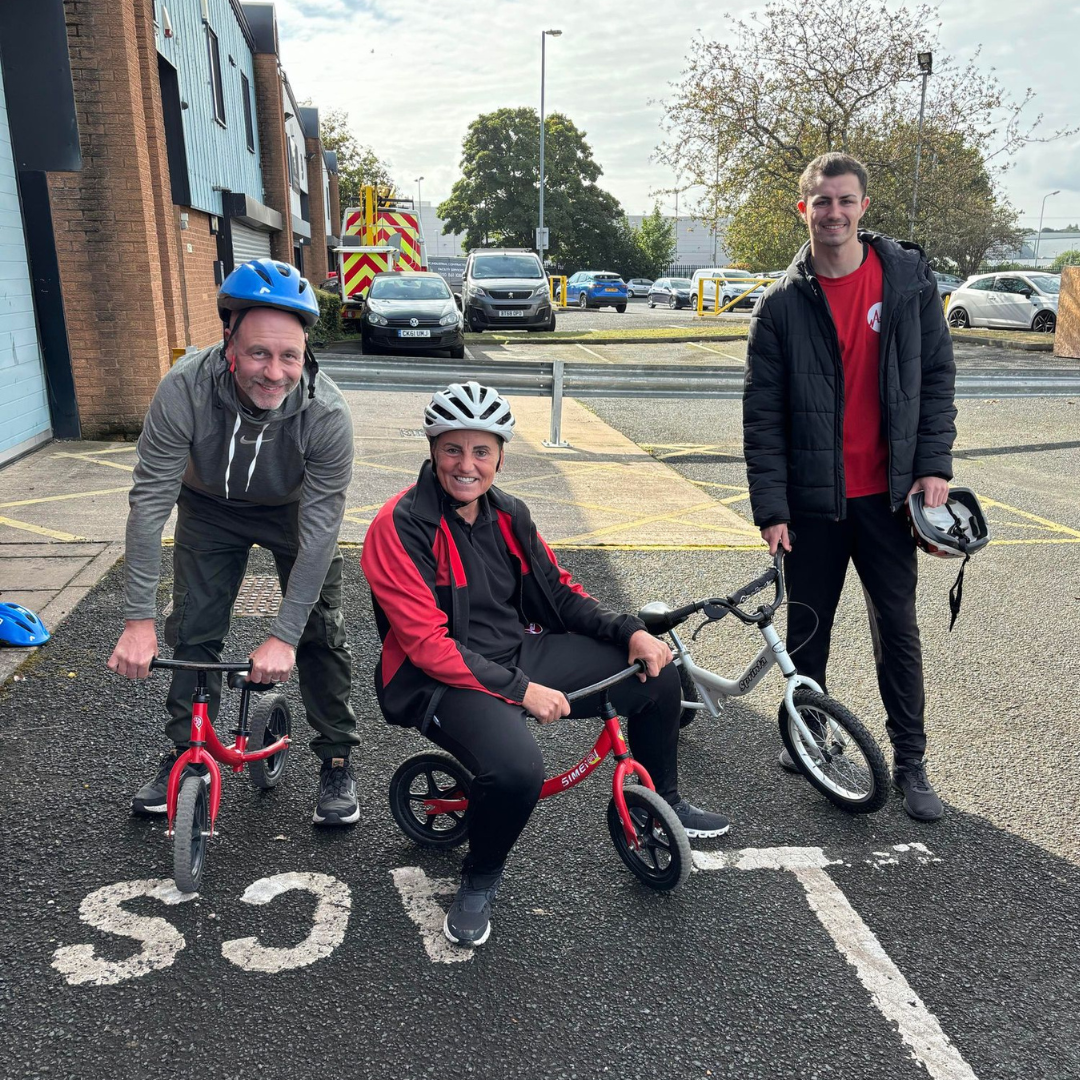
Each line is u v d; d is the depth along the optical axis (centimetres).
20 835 313
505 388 999
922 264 335
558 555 626
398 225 2666
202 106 1423
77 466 823
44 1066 226
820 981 264
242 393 274
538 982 260
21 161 861
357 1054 233
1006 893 305
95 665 437
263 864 308
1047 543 691
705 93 2719
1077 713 427
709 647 492
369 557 275
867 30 2627
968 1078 233
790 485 351
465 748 263
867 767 333
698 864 316
